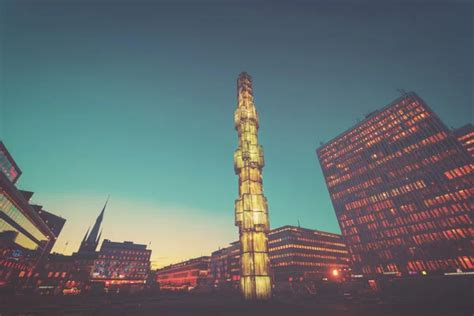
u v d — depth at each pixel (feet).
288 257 349.00
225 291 184.44
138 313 85.56
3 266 184.55
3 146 198.18
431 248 251.60
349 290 159.12
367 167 344.28
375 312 83.30
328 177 398.21
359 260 314.14
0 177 154.81
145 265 539.70
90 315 78.23
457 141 263.90
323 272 340.80
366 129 365.40
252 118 180.75
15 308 90.63
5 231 175.52
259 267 130.31
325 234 405.18
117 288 181.27
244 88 200.54
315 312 87.40
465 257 227.40
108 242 530.27
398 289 141.08
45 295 154.30
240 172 161.58
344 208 354.95
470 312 75.25
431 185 270.46
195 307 103.04
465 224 235.81
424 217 266.57
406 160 301.63
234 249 435.53
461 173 251.39
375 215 313.32
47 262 314.76
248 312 89.81
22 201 191.62
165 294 179.01
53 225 346.74
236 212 146.92
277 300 126.93
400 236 280.72
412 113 314.35
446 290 123.34
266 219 142.92
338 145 402.31
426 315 74.28
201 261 502.38
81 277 316.81
